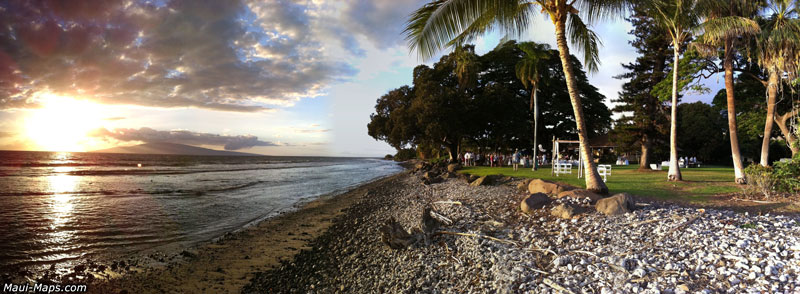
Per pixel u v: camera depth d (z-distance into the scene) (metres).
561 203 9.12
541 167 31.89
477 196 13.24
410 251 7.25
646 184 15.38
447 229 8.11
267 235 10.19
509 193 13.26
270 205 16.09
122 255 8.23
